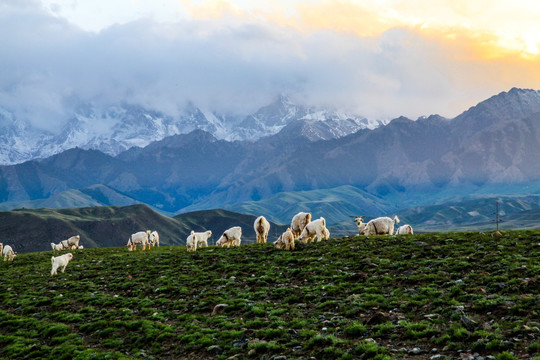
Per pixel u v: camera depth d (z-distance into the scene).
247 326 23.14
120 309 29.75
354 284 26.88
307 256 35.81
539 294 20.56
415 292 24.00
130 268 42.56
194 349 21.66
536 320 18.12
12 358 24.42
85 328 27.14
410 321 20.36
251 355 19.80
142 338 24.08
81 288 36.88
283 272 32.53
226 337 22.27
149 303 30.00
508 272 24.22
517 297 20.45
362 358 17.59
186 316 26.38
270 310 25.12
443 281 24.92
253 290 29.59
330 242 40.00
